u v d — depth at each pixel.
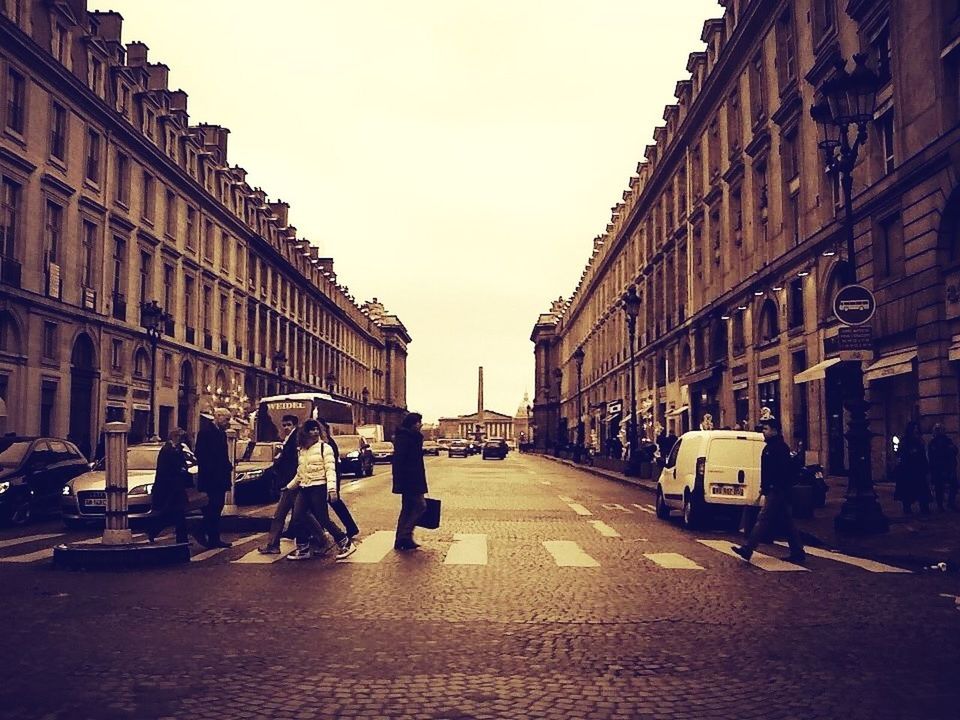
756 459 15.28
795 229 28.98
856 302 13.96
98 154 35.22
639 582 9.55
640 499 23.38
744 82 34.06
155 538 13.23
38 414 30.17
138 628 7.14
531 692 5.37
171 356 42.47
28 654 6.27
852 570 10.62
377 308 135.00
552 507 19.78
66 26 32.38
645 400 55.72
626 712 4.98
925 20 19.55
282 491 11.99
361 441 35.88
